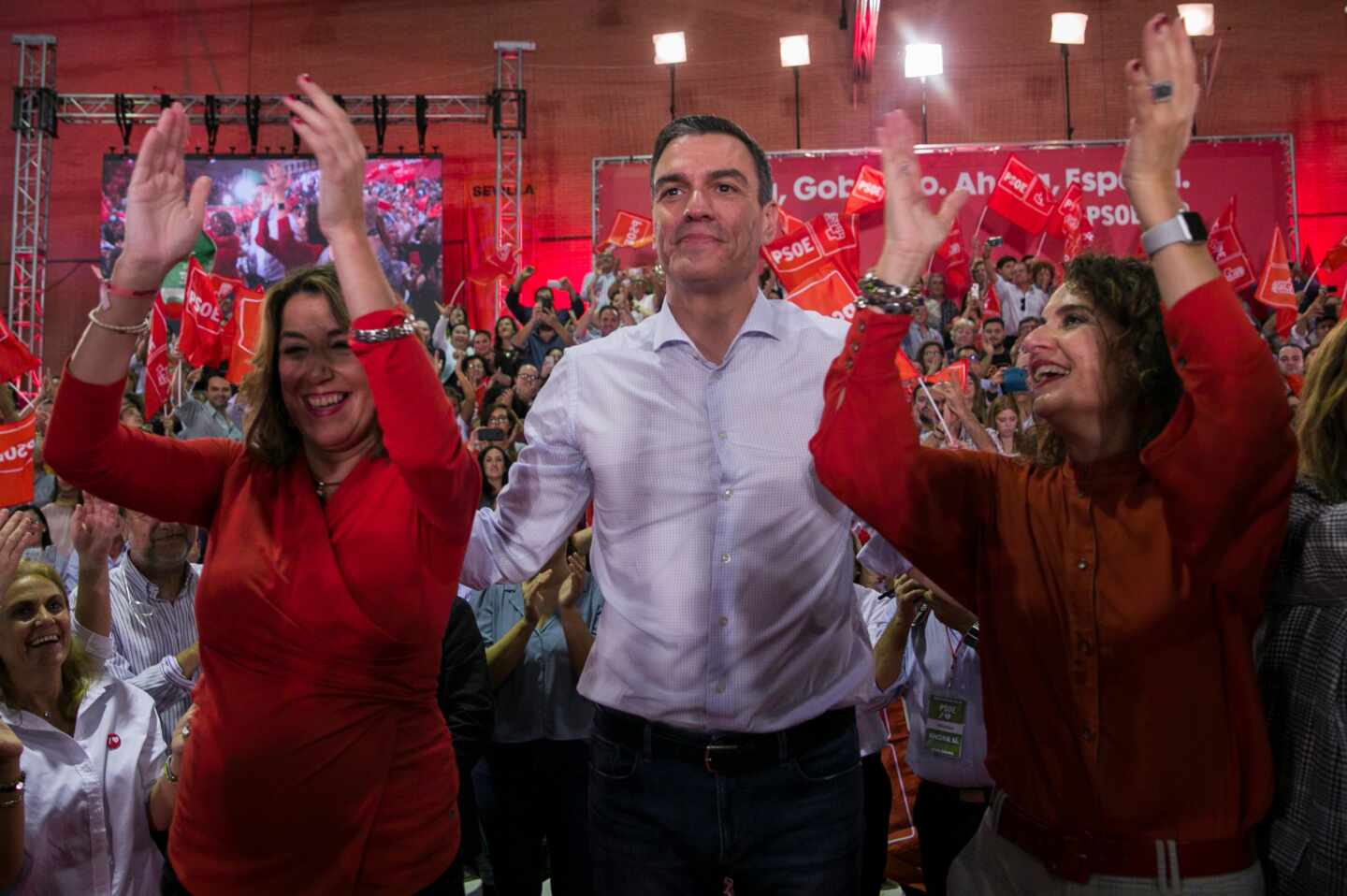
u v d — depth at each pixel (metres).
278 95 12.20
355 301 1.69
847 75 12.86
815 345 2.20
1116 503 1.77
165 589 3.21
